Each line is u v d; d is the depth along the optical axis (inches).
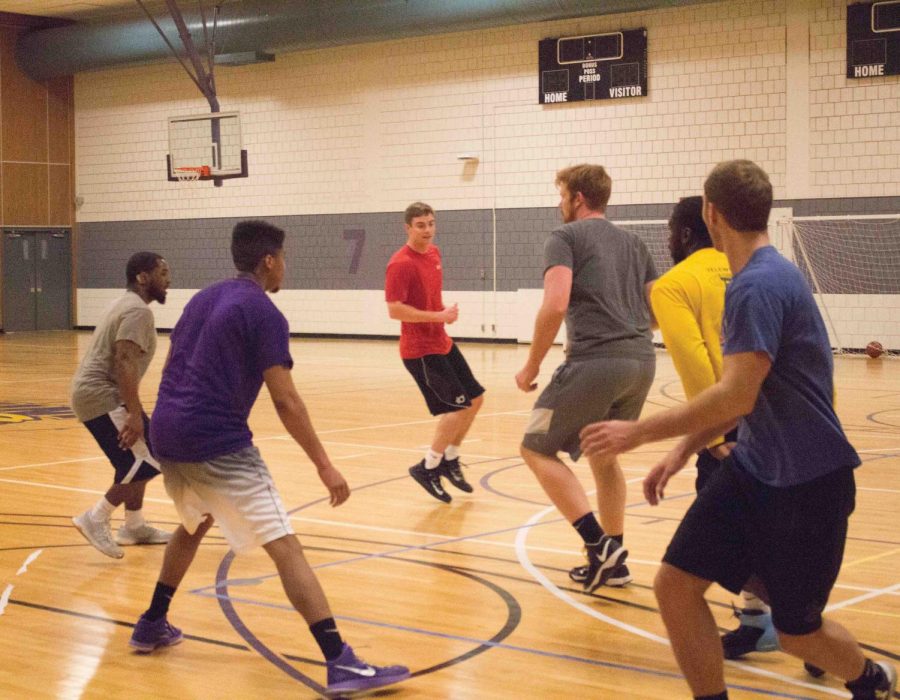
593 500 262.8
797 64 685.9
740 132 705.6
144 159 945.5
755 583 130.6
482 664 145.4
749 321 102.0
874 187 670.5
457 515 247.1
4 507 254.5
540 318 173.0
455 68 800.9
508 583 187.5
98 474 298.4
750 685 136.4
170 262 940.0
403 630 160.9
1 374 597.0
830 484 105.3
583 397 174.4
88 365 205.9
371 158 839.1
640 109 735.7
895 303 667.4
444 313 255.9
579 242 177.0
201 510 141.4
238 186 900.0
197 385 139.0
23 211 959.0
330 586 185.9
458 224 808.3
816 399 105.3
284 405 138.0
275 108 875.4
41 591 183.2
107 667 145.0
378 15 756.0
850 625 161.5
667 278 148.9
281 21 794.2
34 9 901.8
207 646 153.9
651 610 170.2
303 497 268.8
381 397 494.0
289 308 886.4
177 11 755.4
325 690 135.9
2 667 144.9
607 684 137.4
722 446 147.7
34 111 958.4
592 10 693.9
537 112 772.0
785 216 695.1
